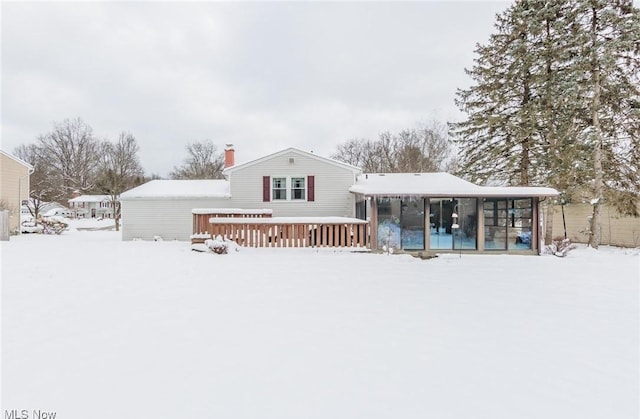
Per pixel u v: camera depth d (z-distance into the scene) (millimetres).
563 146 14789
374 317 5211
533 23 15086
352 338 4379
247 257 10391
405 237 12469
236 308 5562
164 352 3877
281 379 3311
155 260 9570
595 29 13609
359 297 6309
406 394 3070
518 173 17266
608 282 7660
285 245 12133
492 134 17594
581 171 14008
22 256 9844
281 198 16312
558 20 14477
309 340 4297
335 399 2975
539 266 9539
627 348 4156
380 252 11648
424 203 12508
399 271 8672
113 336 4309
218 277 7727
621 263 10047
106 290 6418
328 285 7172
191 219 16031
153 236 15945
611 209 15773
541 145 15977
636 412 2828
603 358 3875
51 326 4594
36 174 37938
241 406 2848
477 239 12320
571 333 4629
